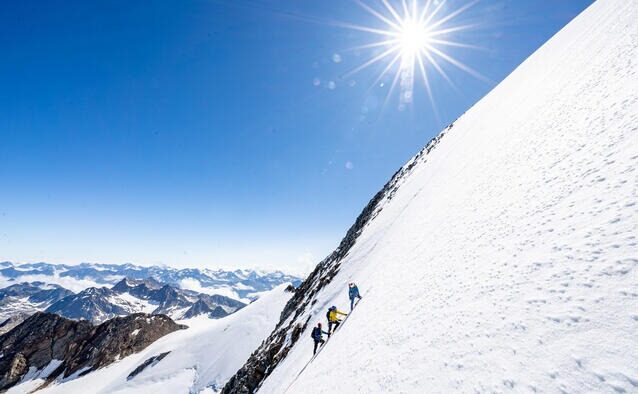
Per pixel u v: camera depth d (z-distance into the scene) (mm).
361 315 11211
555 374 2887
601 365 2619
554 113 10680
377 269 17047
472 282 5754
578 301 3365
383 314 8820
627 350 2559
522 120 14312
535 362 3174
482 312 4645
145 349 109125
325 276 42531
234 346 78125
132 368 93000
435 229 11867
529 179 7809
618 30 12242
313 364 11766
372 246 28656
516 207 7023
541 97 14820
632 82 7273
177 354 88438
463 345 4344
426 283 7789
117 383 84125
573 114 9000
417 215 19234
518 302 4168
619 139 5648
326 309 23219
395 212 32406
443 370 4227
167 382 73562
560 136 8445
